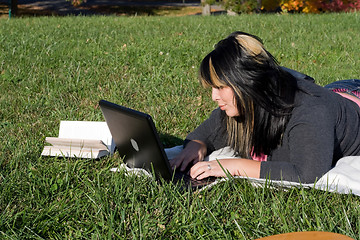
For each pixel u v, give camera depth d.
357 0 16.80
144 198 2.90
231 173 2.91
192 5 29.77
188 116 4.63
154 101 5.09
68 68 6.17
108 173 3.24
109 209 2.73
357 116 2.98
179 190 2.90
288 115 2.73
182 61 6.57
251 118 2.74
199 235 2.50
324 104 2.74
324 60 6.79
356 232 2.46
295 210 2.61
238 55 2.60
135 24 10.65
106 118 3.12
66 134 3.72
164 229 2.60
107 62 6.56
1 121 4.51
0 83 5.64
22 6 26.81
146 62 6.50
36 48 7.33
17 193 2.99
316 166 2.69
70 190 2.99
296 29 9.49
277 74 2.67
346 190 2.70
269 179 2.78
